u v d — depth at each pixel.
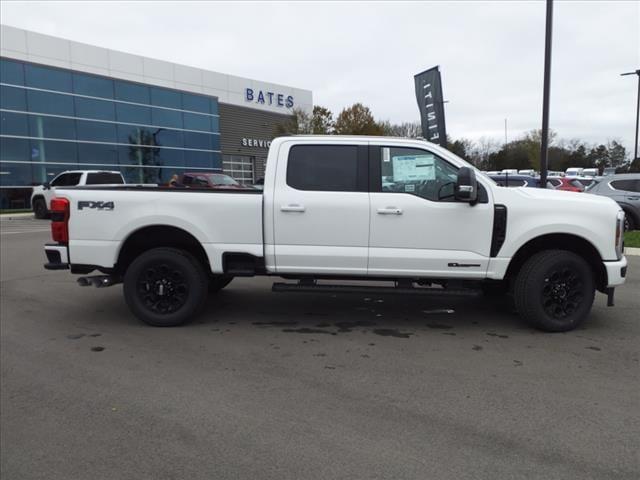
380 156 5.49
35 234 16.52
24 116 25.12
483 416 3.59
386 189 5.48
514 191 5.42
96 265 5.70
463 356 4.80
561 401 3.81
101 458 3.13
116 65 29.23
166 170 32.25
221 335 5.53
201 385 4.19
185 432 3.42
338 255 5.48
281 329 5.73
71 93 27.05
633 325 5.75
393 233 5.41
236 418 3.60
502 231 5.34
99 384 4.23
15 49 24.73
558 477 2.87
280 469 2.97
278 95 41.34
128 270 5.77
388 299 7.13
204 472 2.95
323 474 2.92
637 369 4.44
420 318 6.15
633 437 3.28
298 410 3.71
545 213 5.33
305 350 5.02
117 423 3.56
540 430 3.38
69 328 5.85
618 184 13.70
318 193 5.47
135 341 5.35
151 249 5.85
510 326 5.77
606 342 5.17
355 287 5.64
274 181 5.55
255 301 7.05
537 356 4.78
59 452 3.21
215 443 3.27
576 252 5.71
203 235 5.59
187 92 33.41
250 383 4.21
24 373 4.50
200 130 34.34
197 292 5.77
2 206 24.47
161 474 2.95
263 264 5.61
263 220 5.54
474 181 5.13
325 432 3.39
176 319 5.79
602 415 3.58
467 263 5.39
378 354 4.89
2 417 3.68
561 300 5.46
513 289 5.69
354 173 5.50
